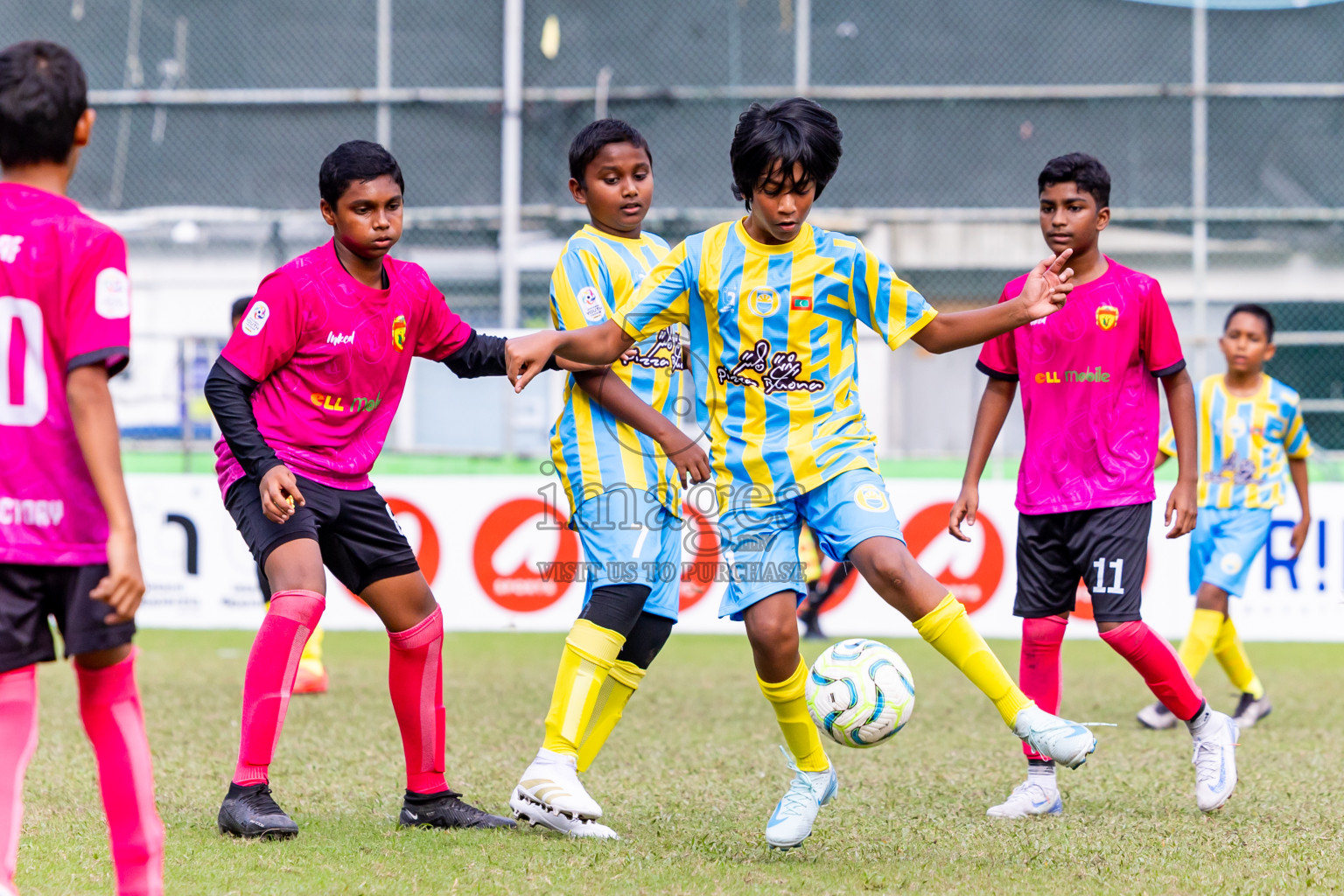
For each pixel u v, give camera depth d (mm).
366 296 12352
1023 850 11609
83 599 8445
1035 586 14492
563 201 41250
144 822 8820
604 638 12766
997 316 11516
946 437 37875
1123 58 42500
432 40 42219
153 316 43375
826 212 42156
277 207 43219
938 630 11188
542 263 40969
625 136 13719
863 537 11266
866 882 10414
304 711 20734
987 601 30828
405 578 12586
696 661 29125
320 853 11266
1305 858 11344
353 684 24453
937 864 11062
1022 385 14500
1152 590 30641
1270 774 15875
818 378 11648
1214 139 42125
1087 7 42406
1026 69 42625
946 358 37781
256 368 11984
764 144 10836
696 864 11062
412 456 34219
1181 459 14359
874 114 42625
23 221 8297
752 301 11516
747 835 12336
